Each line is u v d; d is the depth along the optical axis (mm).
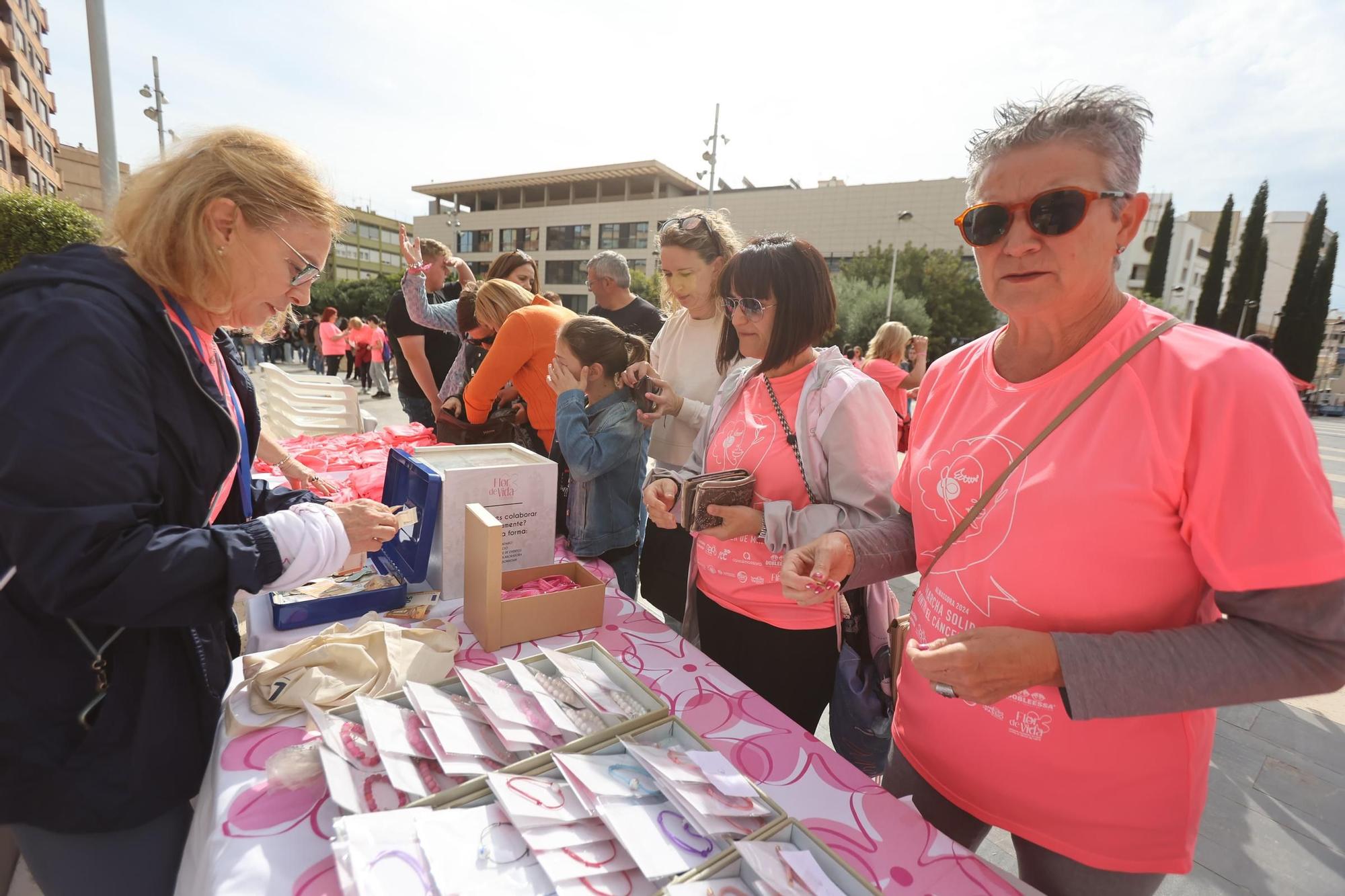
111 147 5473
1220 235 38469
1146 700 714
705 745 918
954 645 765
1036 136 789
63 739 844
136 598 741
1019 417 874
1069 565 798
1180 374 736
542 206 56344
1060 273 800
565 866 701
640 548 2168
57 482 688
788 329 1377
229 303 912
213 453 897
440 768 859
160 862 951
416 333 3752
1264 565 672
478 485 1407
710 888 683
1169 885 1739
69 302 742
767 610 1422
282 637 1238
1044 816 879
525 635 1253
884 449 1319
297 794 831
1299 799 2084
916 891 736
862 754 1342
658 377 1924
